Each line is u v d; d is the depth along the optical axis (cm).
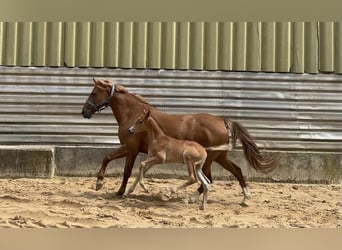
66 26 1084
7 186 902
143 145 798
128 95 809
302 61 1090
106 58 1084
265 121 1086
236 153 1041
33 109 1079
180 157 726
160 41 1087
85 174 1036
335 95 1090
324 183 1040
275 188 975
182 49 1088
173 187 925
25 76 1081
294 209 770
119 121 808
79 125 1079
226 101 1086
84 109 818
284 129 1085
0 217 651
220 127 761
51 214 674
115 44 1084
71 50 1084
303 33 1090
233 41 1088
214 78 1088
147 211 707
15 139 1073
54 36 1084
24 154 1005
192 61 1088
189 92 1086
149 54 1086
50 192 844
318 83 1091
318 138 1085
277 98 1088
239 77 1088
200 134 758
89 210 700
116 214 685
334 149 1084
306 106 1089
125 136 795
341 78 1092
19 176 1003
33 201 758
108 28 1084
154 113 777
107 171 1036
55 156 1038
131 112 800
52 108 1080
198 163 725
